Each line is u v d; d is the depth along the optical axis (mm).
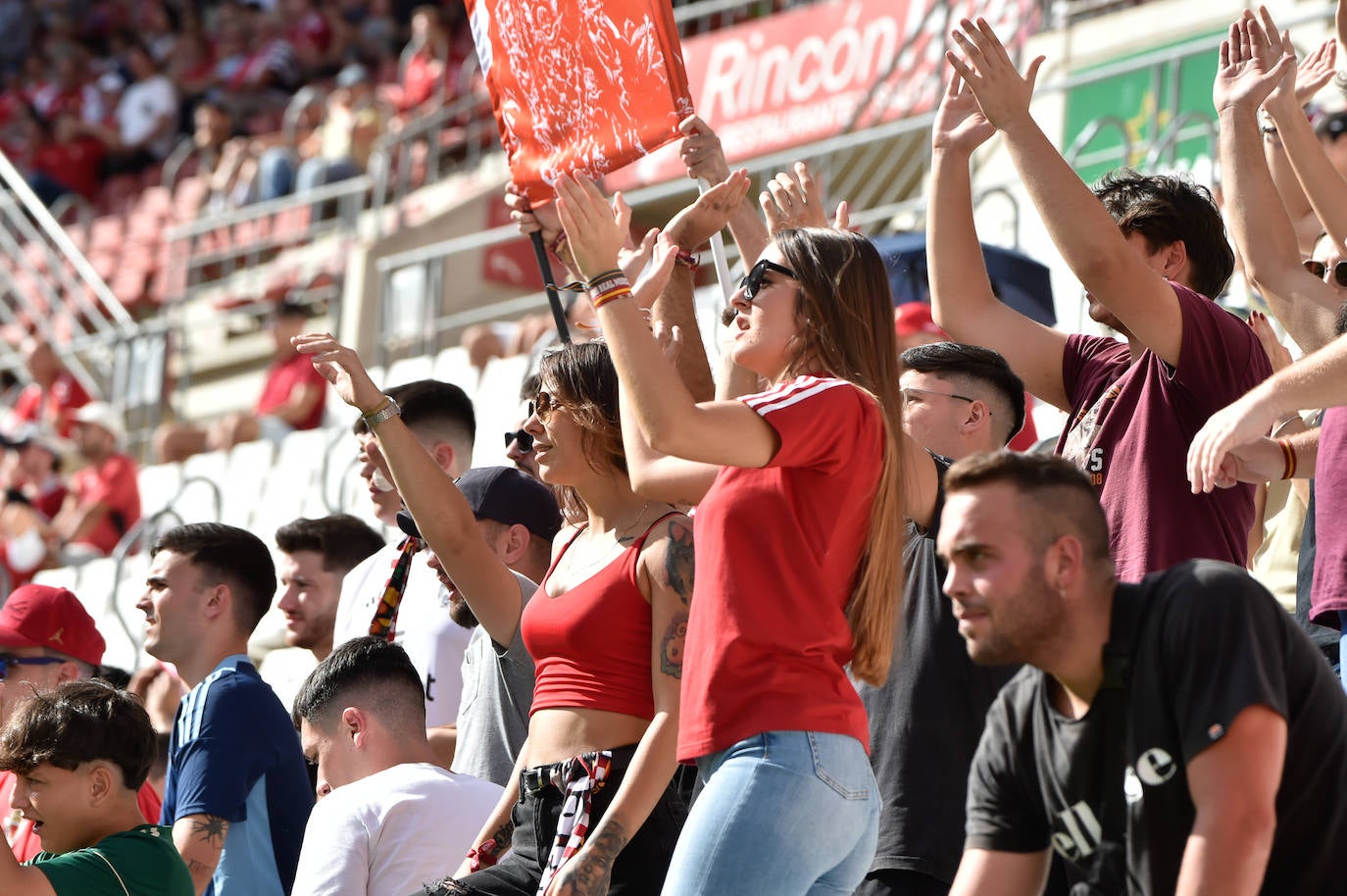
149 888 10531
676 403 7957
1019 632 6848
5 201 42312
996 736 7355
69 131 48938
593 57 11602
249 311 39375
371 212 39875
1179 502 9641
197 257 41625
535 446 9984
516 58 11922
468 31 43188
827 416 8102
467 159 39031
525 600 11172
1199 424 9719
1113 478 9898
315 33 47594
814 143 31062
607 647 9344
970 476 6961
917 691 9500
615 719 9305
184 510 29031
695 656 8219
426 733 12312
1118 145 24516
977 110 11156
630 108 11492
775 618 8062
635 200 28406
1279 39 11133
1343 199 11484
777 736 7941
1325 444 9234
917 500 9477
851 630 8352
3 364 40281
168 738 16484
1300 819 6820
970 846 7434
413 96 40906
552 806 9391
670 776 8930
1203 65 23797
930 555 9703
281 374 31531
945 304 11172
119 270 44594
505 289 35688
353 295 35594
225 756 11500
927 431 10734
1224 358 9680
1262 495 12484
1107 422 10039
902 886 9312
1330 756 6805
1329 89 18172
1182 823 6727
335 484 25875
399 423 10859
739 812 7855
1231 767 6512
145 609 12969
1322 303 10688
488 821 9984
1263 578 12141
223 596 12875
